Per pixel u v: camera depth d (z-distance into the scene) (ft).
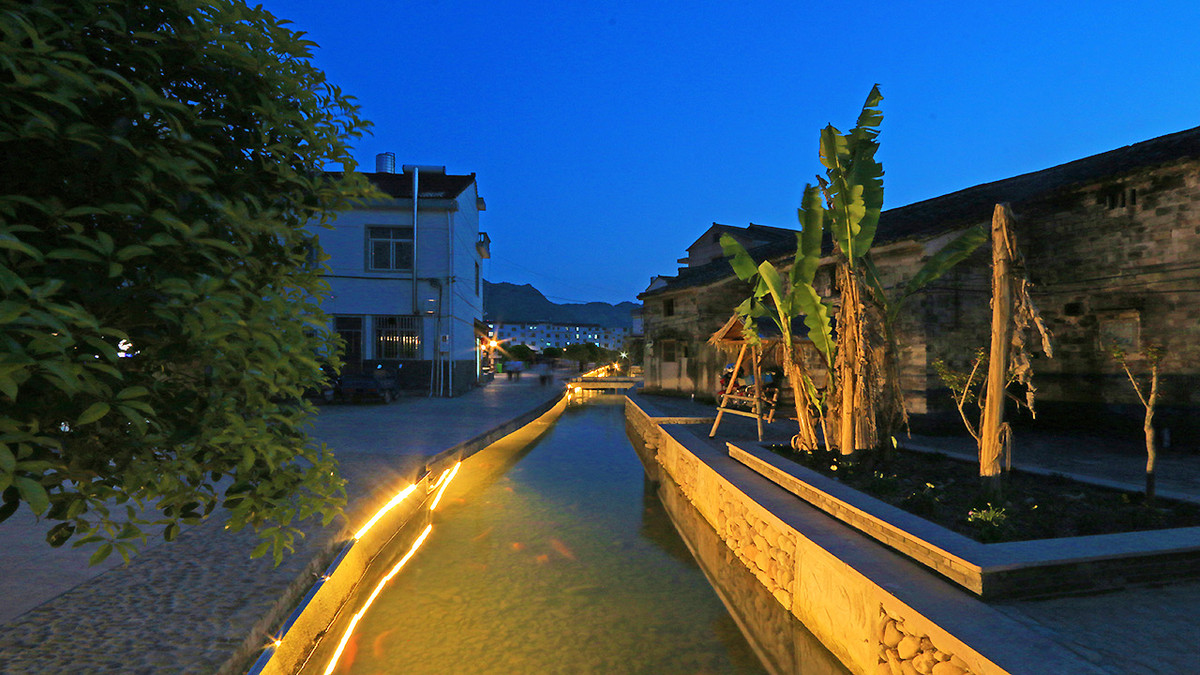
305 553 18.19
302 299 8.56
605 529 29.19
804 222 26.76
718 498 28.07
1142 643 10.63
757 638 17.57
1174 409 34.09
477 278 108.47
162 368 6.70
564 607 19.77
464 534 28.12
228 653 11.87
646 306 92.53
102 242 5.23
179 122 6.07
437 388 80.69
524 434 57.98
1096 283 38.24
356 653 16.51
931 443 36.65
